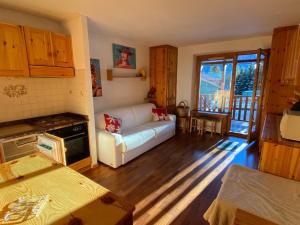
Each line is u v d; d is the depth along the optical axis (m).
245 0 2.08
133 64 4.40
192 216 1.94
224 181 1.56
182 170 2.91
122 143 2.99
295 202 1.30
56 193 1.01
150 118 4.46
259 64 3.62
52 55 2.53
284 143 1.75
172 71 4.86
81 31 2.58
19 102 2.57
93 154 2.98
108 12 2.44
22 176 1.19
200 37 3.82
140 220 1.89
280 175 1.82
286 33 3.01
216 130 4.80
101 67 3.66
